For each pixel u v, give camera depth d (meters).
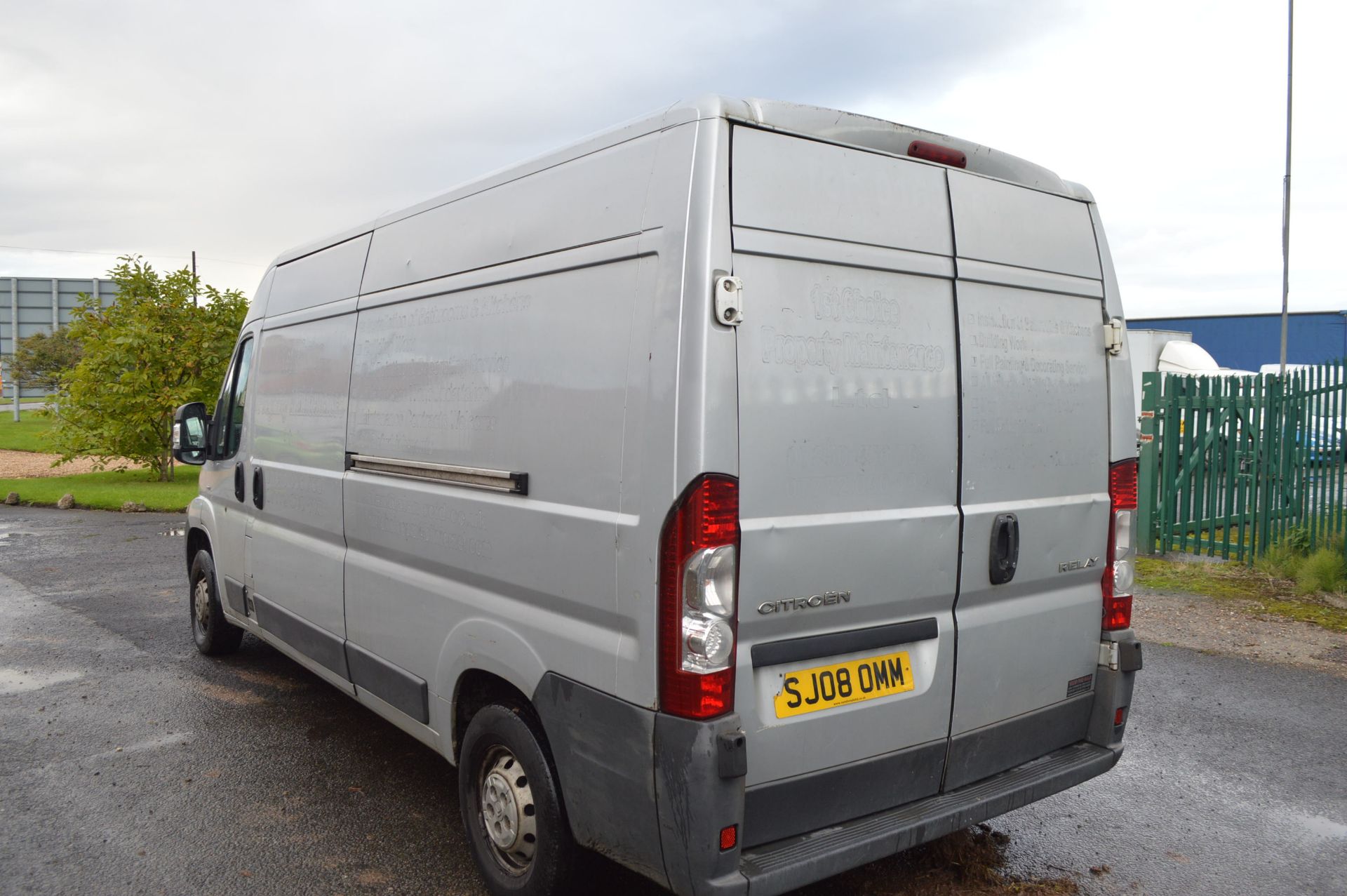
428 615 3.58
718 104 2.54
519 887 3.12
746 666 2.55
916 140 2.96
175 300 16.55
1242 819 3.97
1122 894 3.37
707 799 2.45
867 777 2.85
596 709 2.71
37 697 5.51
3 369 55.16
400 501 3.73
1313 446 9.11
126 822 3.93
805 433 2.64
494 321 3.24
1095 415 3.52
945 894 3.36
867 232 2.82
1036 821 3.96
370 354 4.05
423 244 3.76
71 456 16.80
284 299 5.09
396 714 3.89
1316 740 4.84
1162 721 5.10
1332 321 26.41
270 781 4.35
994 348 3.16
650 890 3.30
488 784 3.28
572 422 2.84
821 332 2.69
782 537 2.59
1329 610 7.41
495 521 3.15
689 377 2.46
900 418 2.87
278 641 5.04
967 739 3.11
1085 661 3.51
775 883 2.54
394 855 3.66
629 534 2.59
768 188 2.61
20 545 10.73
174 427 5.85
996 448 3.15
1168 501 9.33
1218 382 9.07
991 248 3.18
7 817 3.97
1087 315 3.51
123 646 6.59
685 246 2.51
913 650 2.96
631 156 2.76
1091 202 3.58
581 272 2.87
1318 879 3.48
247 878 3.48
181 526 12.27
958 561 3.02
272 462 4.98
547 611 2.96
